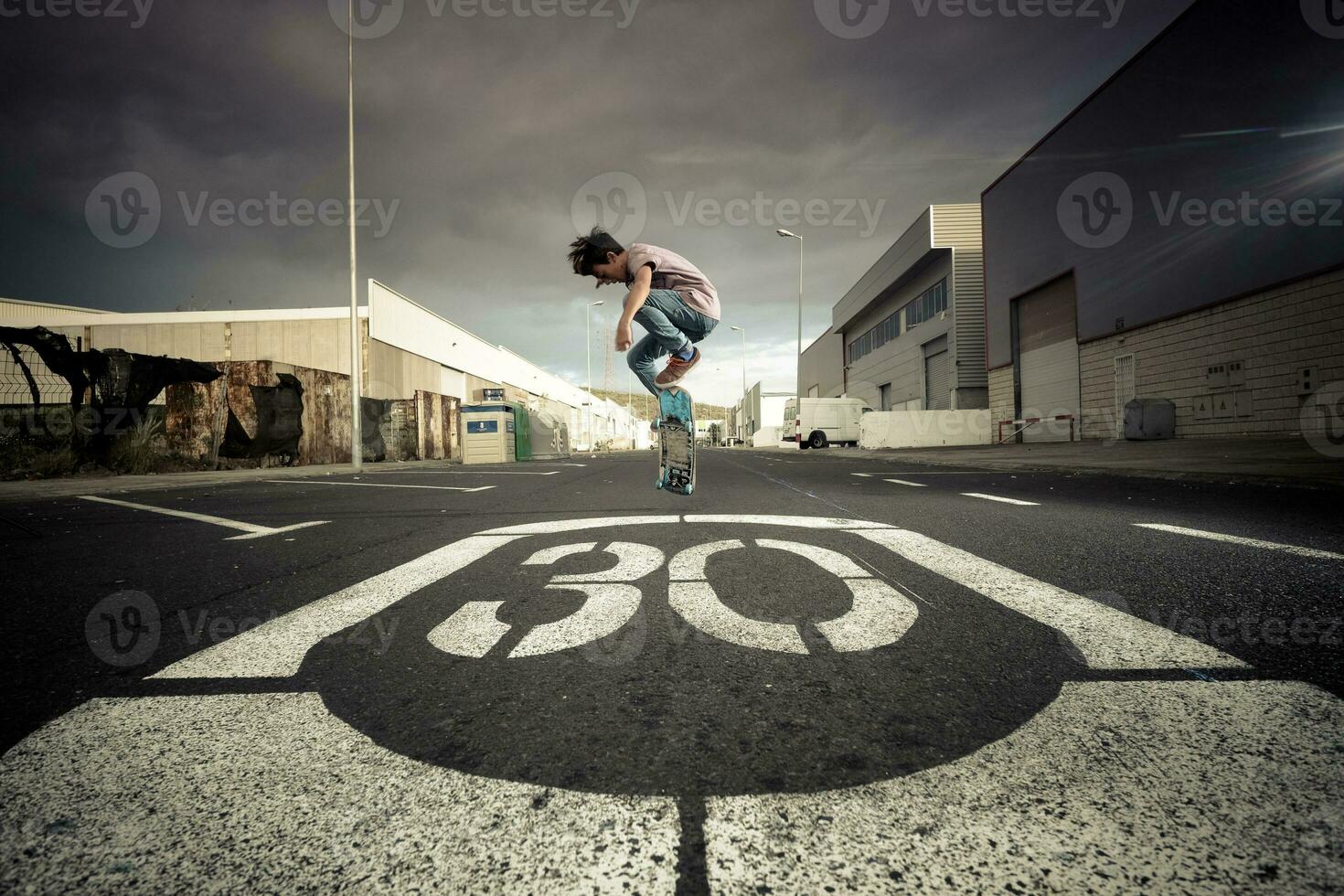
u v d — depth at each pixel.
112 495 7.57
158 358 12.67
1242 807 0.94
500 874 0.85
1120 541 3.25
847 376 46.97
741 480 8.62
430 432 24.39
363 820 0.98
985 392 27.59
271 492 7.90
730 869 0.85
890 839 0.90
